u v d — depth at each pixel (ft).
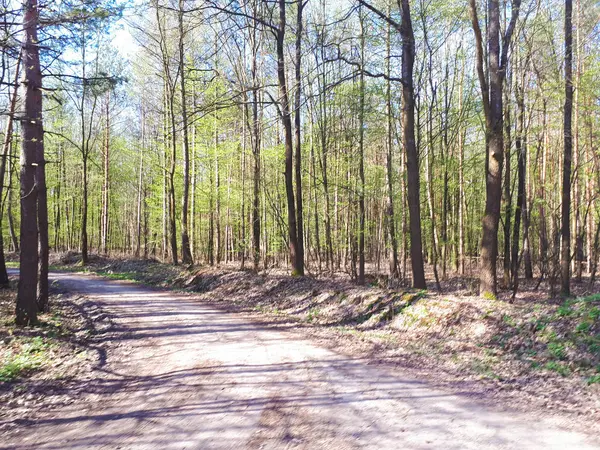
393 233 64.03
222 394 19.47
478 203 85.97
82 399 19.49
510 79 49.01
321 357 26.50
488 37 39.99
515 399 18.53
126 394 20.01
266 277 57.72
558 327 26.91
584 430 14.96
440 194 77.51
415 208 44.29
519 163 47.78
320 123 65.72
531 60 48.96
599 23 48.06
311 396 19.07
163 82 89.86
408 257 89.30
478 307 33.01
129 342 31.73
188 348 29.14
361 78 55.36
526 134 46.42
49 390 20.76
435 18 54.19
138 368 24.64
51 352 27.53
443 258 69.00
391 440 14.34
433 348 29.09
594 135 51.39
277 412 17.11
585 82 47.37
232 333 34.24
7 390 20.42
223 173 90.43
